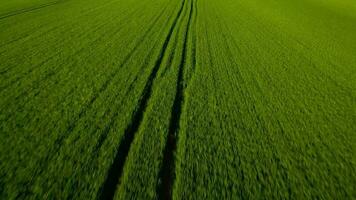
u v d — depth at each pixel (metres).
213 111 7.86
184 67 10.85
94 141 6.14
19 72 9.10
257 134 7.04
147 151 5.97
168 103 8.02
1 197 4.59
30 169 5.21
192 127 7.02
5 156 5.49
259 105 8.48
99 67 10.11
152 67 10.51
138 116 7.27
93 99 7.91
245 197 5.15
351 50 15.63
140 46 12.84
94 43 12.68
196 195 5.04
